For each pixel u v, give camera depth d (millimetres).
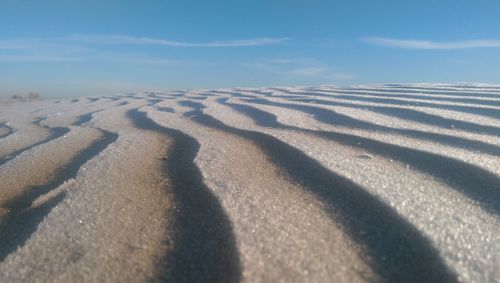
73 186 2316
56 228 1779
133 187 2275
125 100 8258
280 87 9180
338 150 2910
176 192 2174
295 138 3303
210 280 1380
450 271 1354
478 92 5797
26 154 3250
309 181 2227
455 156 2604
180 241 1638
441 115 4121
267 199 1986
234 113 5086
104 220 1843
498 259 1405
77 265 1493
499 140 3084
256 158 2783
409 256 1454
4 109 8344
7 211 2115
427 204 1854
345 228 1665
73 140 3777
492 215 1768
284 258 1443
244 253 1476
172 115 5223
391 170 2395
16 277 1439
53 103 9047
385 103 5258
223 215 1812
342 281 1322
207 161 2711
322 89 7820
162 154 3023
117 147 3279
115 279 1411
